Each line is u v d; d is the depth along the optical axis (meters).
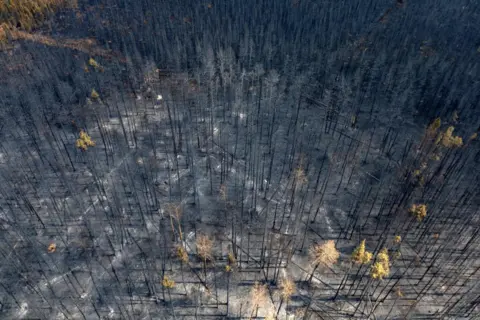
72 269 66.75
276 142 94.12
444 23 134.62
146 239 71.94
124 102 102.25
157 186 82.44
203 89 110.88
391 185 82.12
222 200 79.56
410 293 64.12
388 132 91.06
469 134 90.88
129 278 65.50
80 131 93.94
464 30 131.00
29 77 107.81
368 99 106.69
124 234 72.00
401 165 86.25
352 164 87.62
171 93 109.75
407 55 117.06
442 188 78.69
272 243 70.56
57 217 75.00
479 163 88.12
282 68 117.75
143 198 79.38
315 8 144.50
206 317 60.69
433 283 64.88
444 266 67.44
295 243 71.25
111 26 139.12
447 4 144.25
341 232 73.12
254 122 99.94
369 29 133.88
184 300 62.81
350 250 70.56
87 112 101.12
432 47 122.31
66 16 144.12
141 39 131.38
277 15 143.62
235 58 122.06
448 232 73.31
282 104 106.31
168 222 74.75
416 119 101.25
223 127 99.19
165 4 150.38
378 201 79.69
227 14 140.88
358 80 105.88
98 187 77.06
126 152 90.69
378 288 64.62
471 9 143.62
